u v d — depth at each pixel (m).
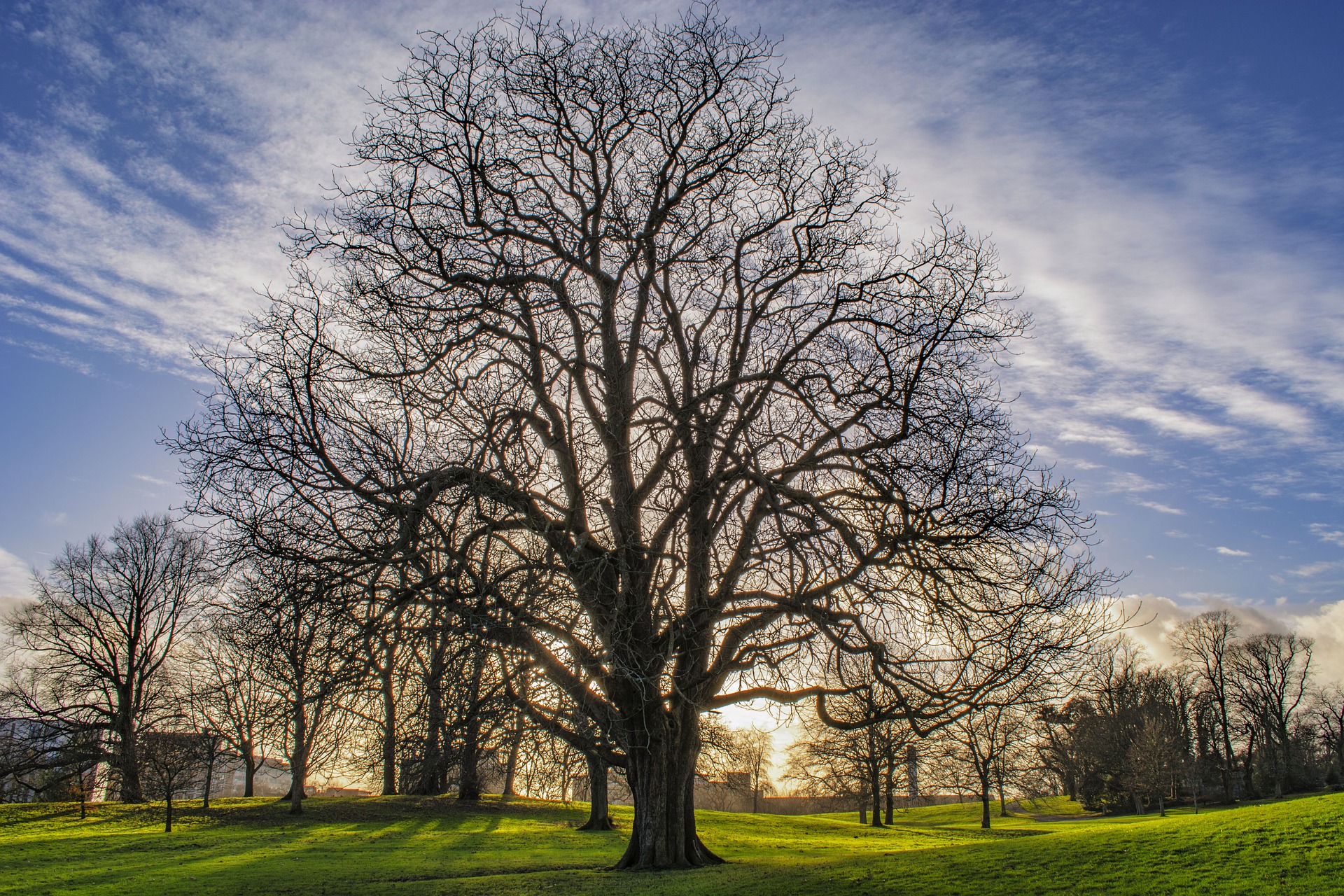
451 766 14.49
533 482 14.86
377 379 15.07
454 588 12.98
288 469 13.93
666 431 16.47
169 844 30.62
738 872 18.38
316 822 37.19
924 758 50.44
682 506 15.04
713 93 17.42
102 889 21.25
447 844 30.59
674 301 18.78
